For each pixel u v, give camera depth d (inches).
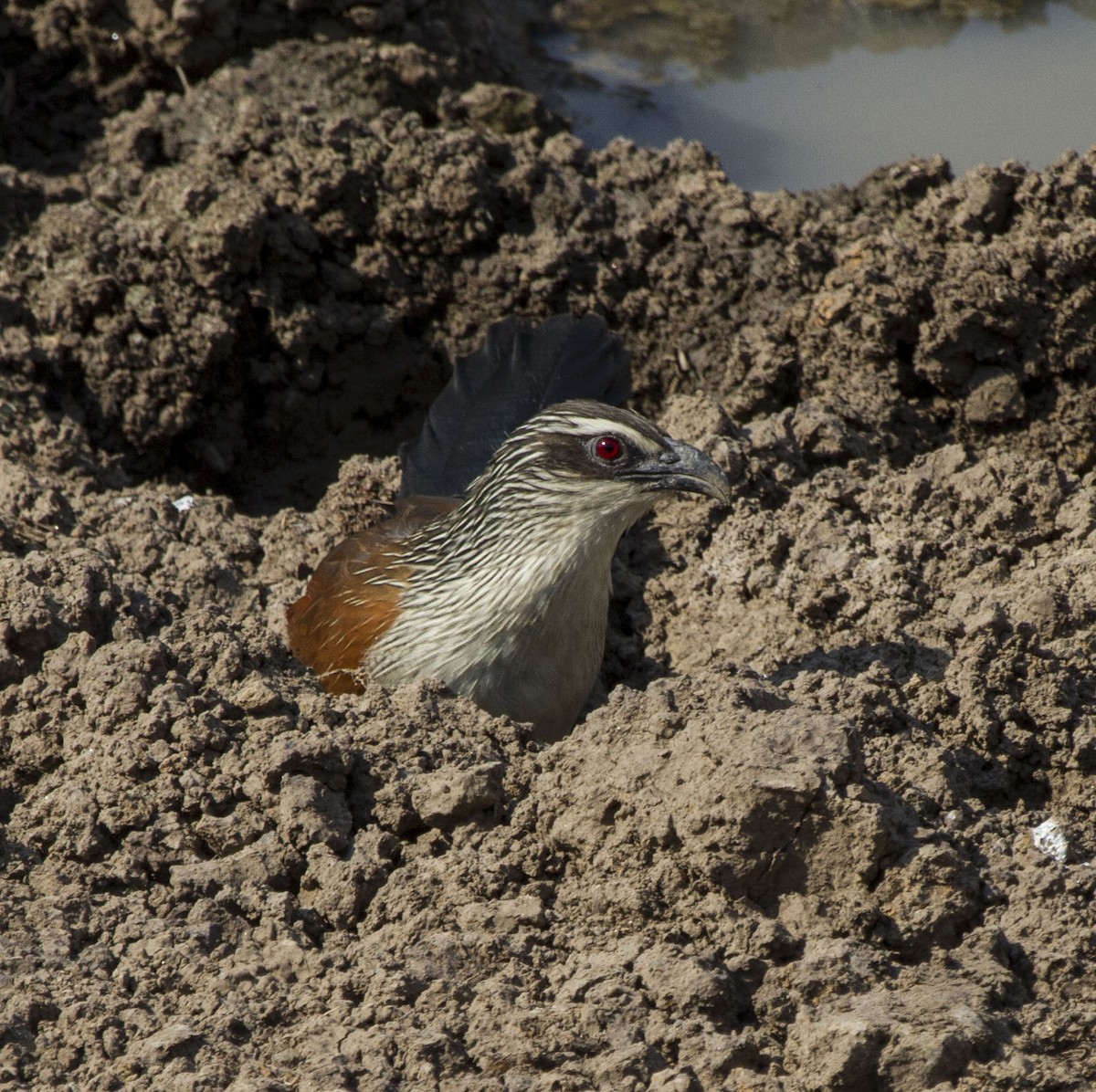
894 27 858.1
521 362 544.1
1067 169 601.9
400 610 437.1
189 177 636.7
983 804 370.3
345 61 740.7
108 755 359.6
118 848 345.4
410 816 348.2
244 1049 289.6
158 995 302.7
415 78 742.5
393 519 489.4
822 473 514.3
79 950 316.2
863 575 470.0
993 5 871.1
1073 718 385.1
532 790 347.3
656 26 874.1
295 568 522.9
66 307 593.9
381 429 657.0
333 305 637.3
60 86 753.6
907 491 502.9
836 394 600.4
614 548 432.1
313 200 632.4
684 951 301.0
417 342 652.1
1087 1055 287.1
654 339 641.0
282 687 401.1
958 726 386.9
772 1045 289.1
